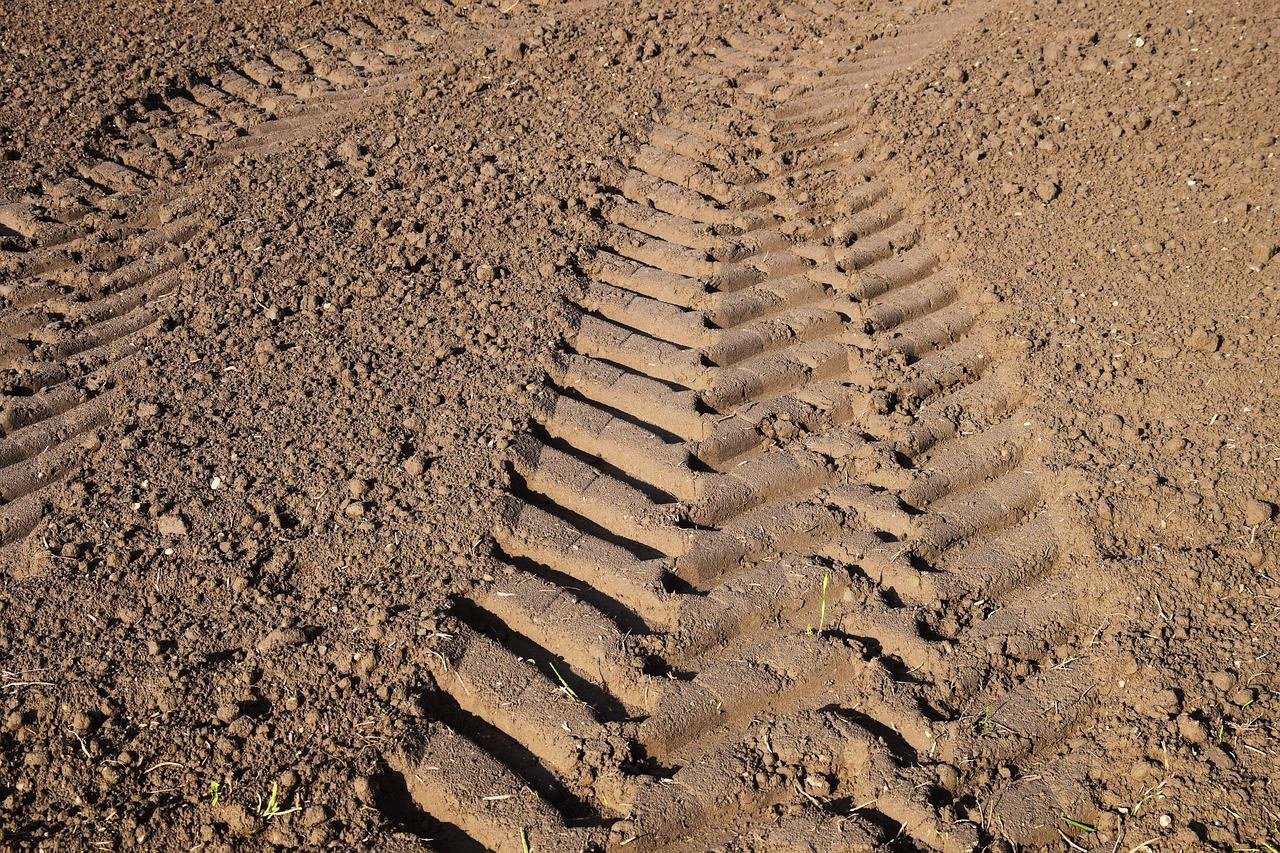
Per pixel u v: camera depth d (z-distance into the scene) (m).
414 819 1.61
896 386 2.04
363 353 2.07
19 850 1.55
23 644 1.70
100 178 2.42
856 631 1.75
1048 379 2.01
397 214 2.33
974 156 2.44
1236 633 1.68
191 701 1.66
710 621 1.74
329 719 1.65
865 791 1.60
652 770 1.63
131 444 1.92
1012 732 1.63
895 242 2.32
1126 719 1.63
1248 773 1.56
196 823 1.57
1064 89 2.59
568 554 1.82
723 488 1.89
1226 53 2.58
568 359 2.08
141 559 1.79
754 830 1.58
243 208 2.33
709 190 2.44
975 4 3.02
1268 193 2.23
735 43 2.92
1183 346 2.02
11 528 1.83
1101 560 1.78
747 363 2.10
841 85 2.73
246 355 2.06
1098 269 2.18
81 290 2.18
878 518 1.87
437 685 1.69
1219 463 1.86
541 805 1.59
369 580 1.77
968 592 1.77
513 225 2.31
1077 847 1.55
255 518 1.83
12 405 1.96
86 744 1.62
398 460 1.91
